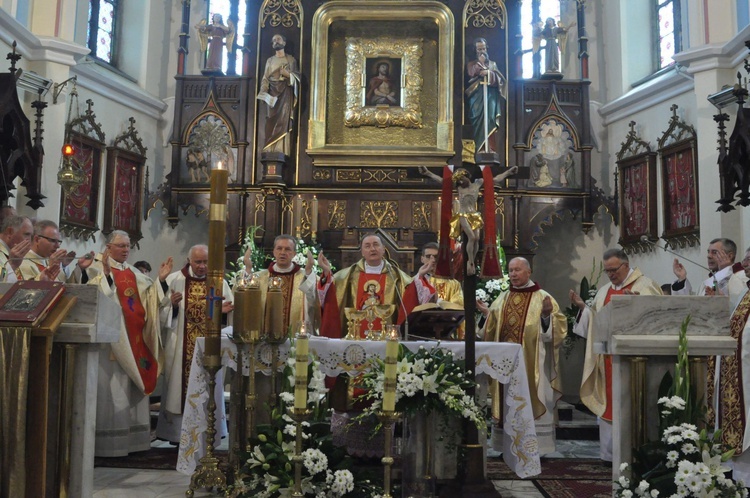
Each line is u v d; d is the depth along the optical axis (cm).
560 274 1279
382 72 1269
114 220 1157
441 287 780
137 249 1236
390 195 1217
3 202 798
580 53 1258
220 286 481
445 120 1235
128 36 1307
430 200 1214
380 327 586
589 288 1193
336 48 1283
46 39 1014
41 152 869
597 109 1297
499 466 663
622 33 1282
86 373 386
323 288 600
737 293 589
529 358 720
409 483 457
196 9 1337
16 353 353
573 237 1286
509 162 1226
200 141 1236
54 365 383
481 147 1209
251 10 1268
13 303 370
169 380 733
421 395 446
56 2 1033
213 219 479
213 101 1236
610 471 643
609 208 1223
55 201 1014
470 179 538
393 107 1255
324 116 1245
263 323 534
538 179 1228
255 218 1202
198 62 1325
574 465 675
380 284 636
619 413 411
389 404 385
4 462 349
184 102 1245
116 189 1163
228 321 747
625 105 1230
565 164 1237
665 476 374
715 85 968
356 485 440
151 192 1249
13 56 810
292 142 1234
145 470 620
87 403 386
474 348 502
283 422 452
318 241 1198
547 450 721
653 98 1162
